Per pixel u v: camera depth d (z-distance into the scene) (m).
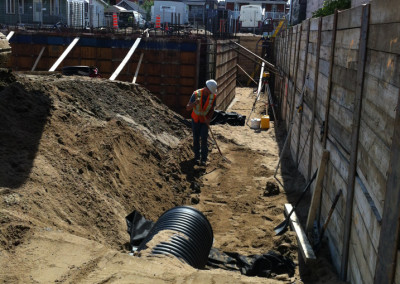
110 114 9.32
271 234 6.69
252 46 32.16
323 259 5.55
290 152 11.77
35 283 3.48
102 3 33.50
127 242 5.34
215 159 10.88
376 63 3.94
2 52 7.84
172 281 3.73
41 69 17.48
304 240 5.84
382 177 3.57
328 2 10.65
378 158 3.71
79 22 26.47
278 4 50.66
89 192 5.72
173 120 12.35
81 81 10.28
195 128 10.07
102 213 5.55
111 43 16.77
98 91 10.16
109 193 6.24
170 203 7.61
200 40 16.12
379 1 3.91
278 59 22.59
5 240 3.91
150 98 12.59
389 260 3.22
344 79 5.36
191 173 9.54
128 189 6.88
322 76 7.05
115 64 16.88
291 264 5.48
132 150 8.23
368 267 3.90
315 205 6.18
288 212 7.27
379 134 3.71
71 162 6.07
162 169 8.77
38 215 4.54
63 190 5.37
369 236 3.89
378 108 3.78
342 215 5.18
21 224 4.15
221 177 9.62
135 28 21.12
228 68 21.05
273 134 14.33
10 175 5.02
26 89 7.50
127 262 3.94
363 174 4.28
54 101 7.73
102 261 3.90
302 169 9.22
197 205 7.92
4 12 26.12
